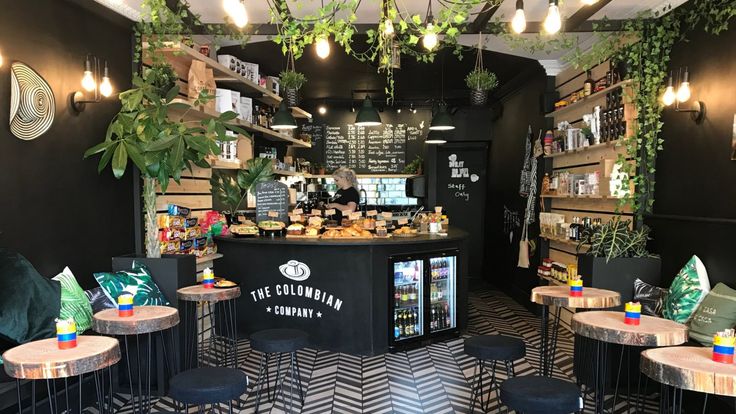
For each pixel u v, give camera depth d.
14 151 3.19
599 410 3.13
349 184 6.43
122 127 3.57
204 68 4.76
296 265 4.80
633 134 4.21
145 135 3.53
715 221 3.44
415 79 7.52
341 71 7.06
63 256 3.62
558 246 5.89
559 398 2.35
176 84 4.67
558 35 4.87
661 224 4.11
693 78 3.76
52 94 3.50
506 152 7.79
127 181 4.41
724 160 3.39
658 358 2.18
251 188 5.70
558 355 4.64
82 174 3.82
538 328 5.61
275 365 4.31
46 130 3.45
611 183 4.42
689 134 3.78
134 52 4.44
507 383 2.54
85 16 3.86
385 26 3.50
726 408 2.85
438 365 4.34
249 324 5.01
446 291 5.17
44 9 3.44
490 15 4.14
